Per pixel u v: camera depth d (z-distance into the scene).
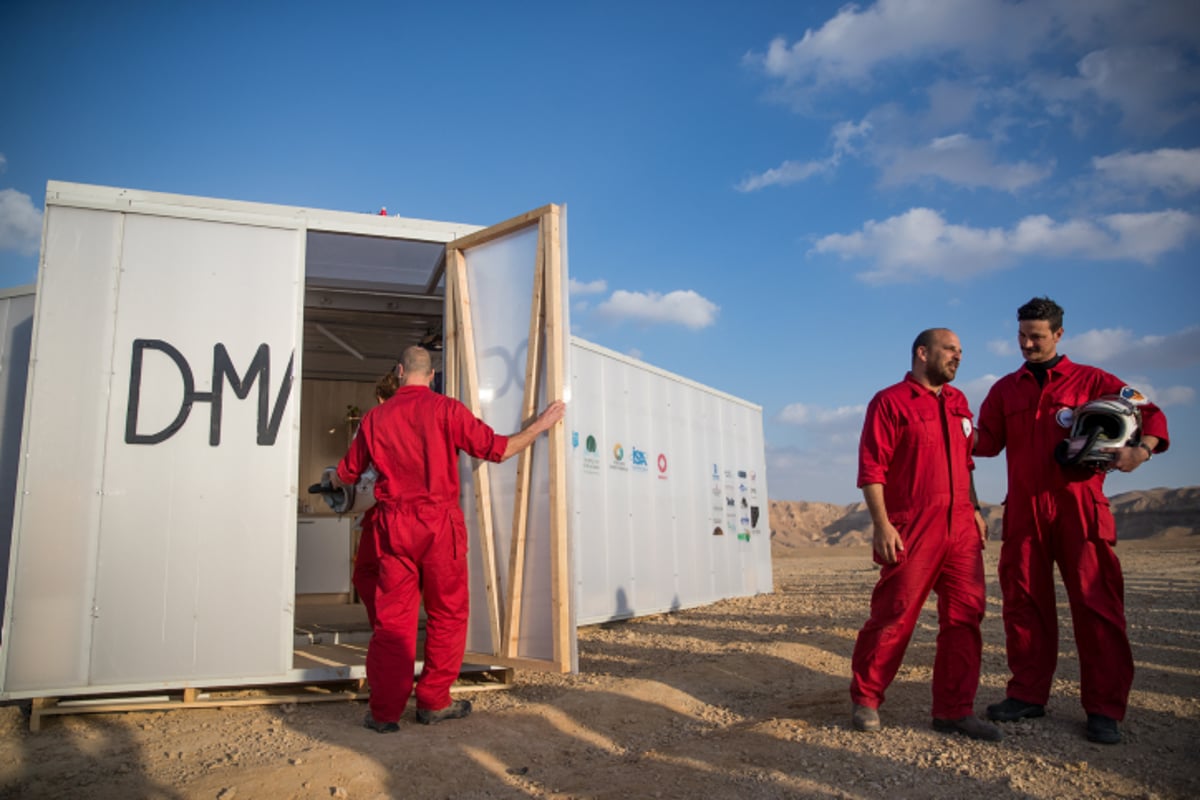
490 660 5.16
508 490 5.26
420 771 3.66
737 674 5.62
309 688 5.27
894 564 4.00
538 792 3.43
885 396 4.08
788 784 3.37
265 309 5.17
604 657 6.55
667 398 10.20
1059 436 4.05
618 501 8.95
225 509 4.95
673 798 3.29
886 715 4.35
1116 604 3.88
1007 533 4.23
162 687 4.73
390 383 5.83
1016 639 4.20
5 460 6.88
